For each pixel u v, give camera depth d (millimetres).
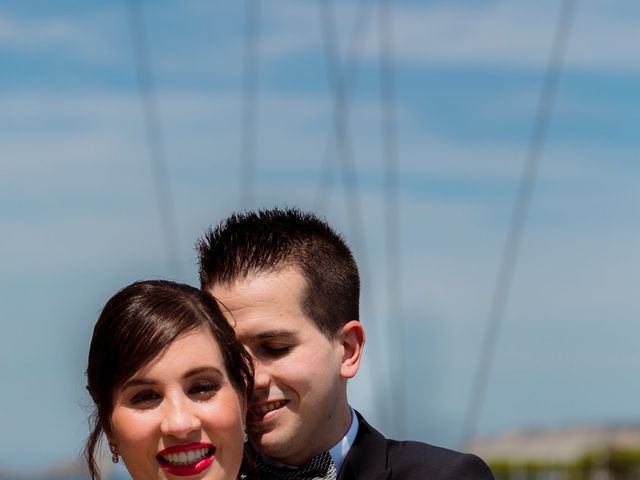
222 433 4773
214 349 4820
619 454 38750
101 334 4824
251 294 5172
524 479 39438
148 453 4738
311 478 5234
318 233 5422
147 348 4727
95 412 5078
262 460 5289
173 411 4711
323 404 5250
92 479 5062
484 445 42469
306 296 5238
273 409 5156
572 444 41375
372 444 5426
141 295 4836
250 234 5328
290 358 5164
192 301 4855
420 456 5430
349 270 5469
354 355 5418
